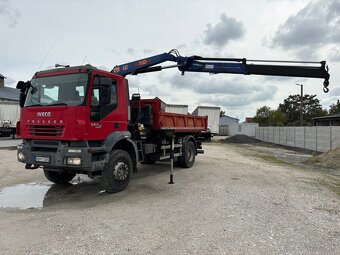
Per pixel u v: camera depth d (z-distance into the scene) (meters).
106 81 7.05
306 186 9.16
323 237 4.91
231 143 36.94
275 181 9.66
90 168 6.56
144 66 10.45
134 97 9.66
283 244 4.56
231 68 10.03
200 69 10.14
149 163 12.55
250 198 7.23
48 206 6.45
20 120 7.32
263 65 9.91
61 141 6.58
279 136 33.56
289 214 6.09
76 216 5.69
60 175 8.52
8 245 4.35
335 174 12.96
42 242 4.46
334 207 6.81
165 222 5.39
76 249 4.23
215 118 35.50
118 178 7.47
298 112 64.88
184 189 8.00
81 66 6.89
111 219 5.52
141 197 7.14
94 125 6.80
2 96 40.00
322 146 23.19
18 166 11.50
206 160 14.49
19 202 6.78
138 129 8.95
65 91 6.82
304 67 9.70
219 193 7.61
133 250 4.22
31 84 7.32
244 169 11.92
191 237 4.72
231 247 4.39
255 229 5.15
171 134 9.90
